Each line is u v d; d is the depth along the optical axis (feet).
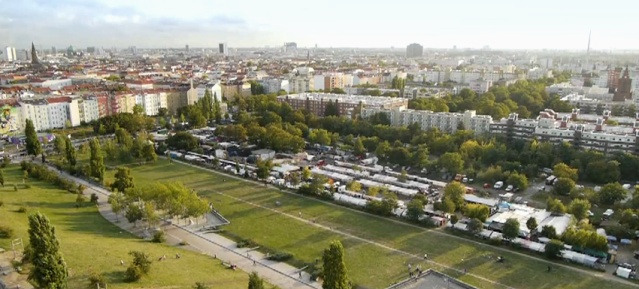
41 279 478.59
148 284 595.47
